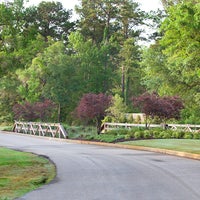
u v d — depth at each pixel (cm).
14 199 1127
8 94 5688
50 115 5153
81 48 5994
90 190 1246
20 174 1608
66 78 5594
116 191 1225
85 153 2427
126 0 7600
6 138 3784
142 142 2970
